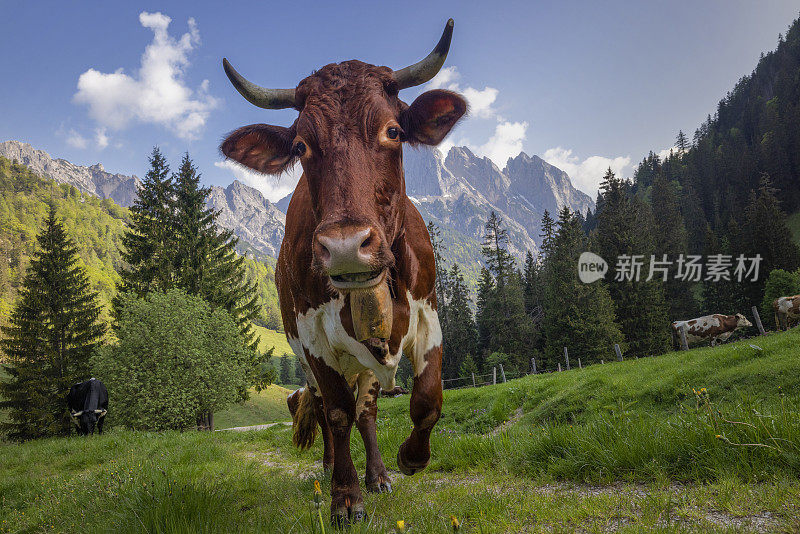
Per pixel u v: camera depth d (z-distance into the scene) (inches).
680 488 137.9
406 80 138.6
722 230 3850.9
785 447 137.4
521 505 137.9
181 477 257.4
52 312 1577.3
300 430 252.1
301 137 124.6
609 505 127.6
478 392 598.9
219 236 1583.4
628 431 175.9
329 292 149.6
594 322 1865.2
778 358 382.0
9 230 7539.4
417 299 155.8
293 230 175.2
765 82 6747.1
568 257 2340.1
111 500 208.1
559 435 192.7
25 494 301.1
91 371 1496.1
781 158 4426.7
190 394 1152.2
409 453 163.2
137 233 1579.7
